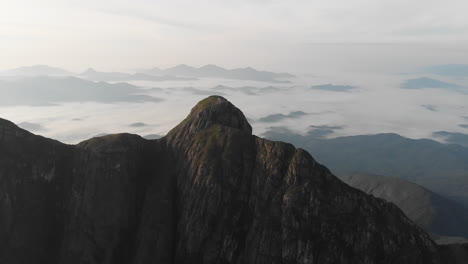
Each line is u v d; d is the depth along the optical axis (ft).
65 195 378.94
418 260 321.52
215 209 357.41
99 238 356.59
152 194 386.93
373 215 342.85
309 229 331.36
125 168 388.37
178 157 416.05
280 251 327.67
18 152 377.09
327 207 341.00
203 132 416.87
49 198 375.86
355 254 321.32
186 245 354.13
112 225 362.53
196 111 448.65
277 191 353.10
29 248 346.33
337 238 327.67
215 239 347.56
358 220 337.52
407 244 329.52
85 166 386.52
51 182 381.81
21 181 366.02
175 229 370.53
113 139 407.85
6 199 354.54
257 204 354.33
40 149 389.39
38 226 358.23
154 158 422.82
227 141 394.32
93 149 391.04
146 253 350.64
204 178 370.32
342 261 317.42
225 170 372.38
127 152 399.24
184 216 369.91
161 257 350.23
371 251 323.16
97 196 370.73
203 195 365.20
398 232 335.26
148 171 407.64
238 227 350.43
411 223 347.15
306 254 321.52
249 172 374.84
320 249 322.55
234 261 338.95
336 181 359.25
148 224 366.63
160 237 359.87
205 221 354.74
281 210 343.67
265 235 335.88
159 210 375.04
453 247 343.87
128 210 372.79
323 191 348.59
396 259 321.11
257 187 362.94
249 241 341.21
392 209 353.31
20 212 356.38
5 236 344.28
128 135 425.69
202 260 344.08
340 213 340.39
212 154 385.09
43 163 382.63
